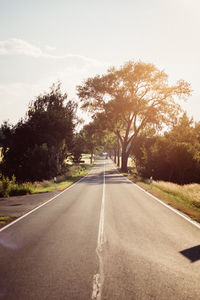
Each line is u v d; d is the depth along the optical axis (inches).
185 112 1123.3
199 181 999.6
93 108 1624.0
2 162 1119.0
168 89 1466.5
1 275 171.9
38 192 688.4
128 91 1508.4
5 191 612.4
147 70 1432.1
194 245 228.5
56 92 1291.8
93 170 1952.5
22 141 1154.0
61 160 1285.7
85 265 186.2
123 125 1727.4
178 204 450.3
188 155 967.0
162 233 268.4
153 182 914.7
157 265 184.5
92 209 414.0
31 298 142.2
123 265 185.3
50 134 1194.6
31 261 195.2
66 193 641.6
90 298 141.1
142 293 145.8
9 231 285.3
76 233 273.0
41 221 334.3
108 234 267.1
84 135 1966.0
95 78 1508.4
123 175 1353.3
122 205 447.2
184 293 145.6
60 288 152.8
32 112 1211.2
